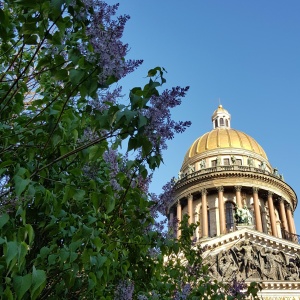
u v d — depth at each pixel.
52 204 10.34
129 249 13.09
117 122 7.97
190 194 89.69
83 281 11.84
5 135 10.55
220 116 113.19
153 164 9.13
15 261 7.05
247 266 60.06
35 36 8.61
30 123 10.70
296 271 60.47
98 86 8.09
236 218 75.69
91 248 9.91
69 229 10.91
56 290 10.24
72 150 10.12
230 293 16.73
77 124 10.22
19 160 10.52
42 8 7.80
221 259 60.25
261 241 63.56
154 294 13.91
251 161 94.69
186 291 15.02
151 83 8.15
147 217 12.64
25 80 10.50
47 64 9.20
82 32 8.94
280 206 91.00
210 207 89.06
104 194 10.32
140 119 7.87
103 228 12.12
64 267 9.77
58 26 8.05
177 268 17.33
